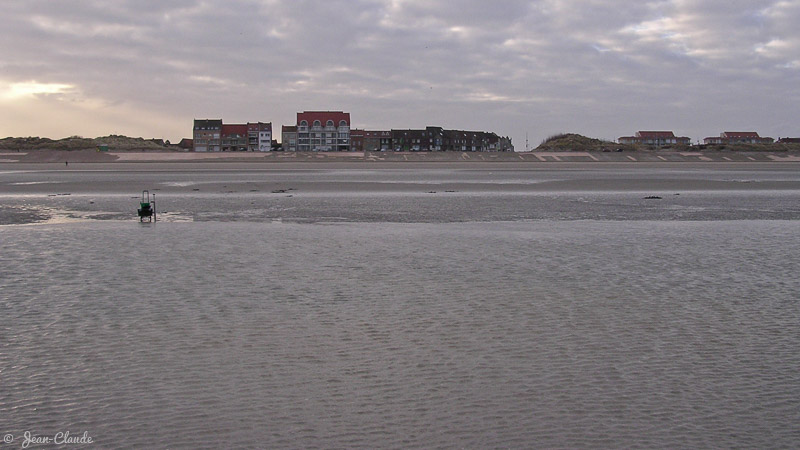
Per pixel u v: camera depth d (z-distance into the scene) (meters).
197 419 8.67
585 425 8.52
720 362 10.92
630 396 9.48
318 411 8.92
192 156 150.50
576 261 19.98
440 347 11.63
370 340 12.03
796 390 9.74
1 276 17.64
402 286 16.44
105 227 28.45
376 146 194.38
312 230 27.42
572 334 12.42
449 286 16.44
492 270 18.50
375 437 8.16
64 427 8.45
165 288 16.20
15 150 163.38
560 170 95.75
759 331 12.70
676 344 11.87
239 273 18.06
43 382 9.98
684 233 26.78
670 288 16.31
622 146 192.00
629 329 12.76
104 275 17.78
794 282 17.11
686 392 9.64
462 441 8.06
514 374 10.33
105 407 9.07
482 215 34.94
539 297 15.28
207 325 12.97
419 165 115.31
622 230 27.77
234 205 40.38
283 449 7.84
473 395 9.48
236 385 9.84
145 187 57.09
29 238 24.75
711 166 116.81
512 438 8.15
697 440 8.14
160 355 11.19
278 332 12.51
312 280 17.14
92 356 11.14
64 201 43.44
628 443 8.04
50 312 13.93
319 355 11.19
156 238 24.80
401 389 9.70
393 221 31.91
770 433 8.35
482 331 12.59
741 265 19.48
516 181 66.56
